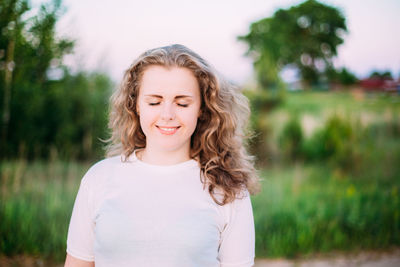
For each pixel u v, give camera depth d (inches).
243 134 73.9
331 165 247.9
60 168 204.5
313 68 973.8
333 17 970.1
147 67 57.7
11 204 140.7
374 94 402.0
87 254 58.7
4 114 193.6
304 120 303.3
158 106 56.4
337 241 145.4
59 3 181.0
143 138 66.8
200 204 56.0
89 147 245.4
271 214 158.6
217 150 64.7
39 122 226.8
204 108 65.1
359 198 179.3
